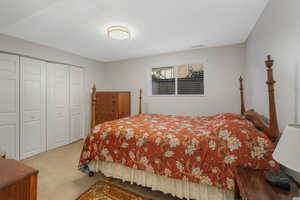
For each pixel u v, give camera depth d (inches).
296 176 44.3
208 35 102.4
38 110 118.3
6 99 99.9
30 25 85.0
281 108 55.6
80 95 154.1
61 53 131.8
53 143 129.6
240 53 118.3
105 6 67.5
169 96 146.0
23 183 30.5
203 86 135.2
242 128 55.9
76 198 66.5
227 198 55.8
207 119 110.3
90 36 101.9
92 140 80.2
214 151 56.4
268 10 66.2
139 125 88.4
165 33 98.3
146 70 155.9
